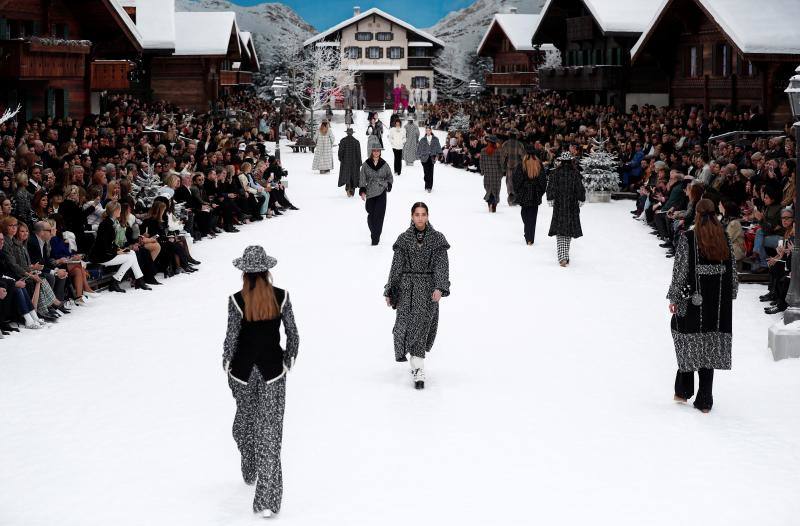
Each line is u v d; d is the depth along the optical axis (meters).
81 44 29.64
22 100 30.75
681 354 9.43
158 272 17.25
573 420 9.13
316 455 8.22
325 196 30.17
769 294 14.33
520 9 163.12
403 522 6.86
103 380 10.50
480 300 14.62
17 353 11.65
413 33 103.94
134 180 19.64
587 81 50.44
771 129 32.84
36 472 7.85
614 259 18.38
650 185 23.58
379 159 19.91
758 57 31.14
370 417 9.21
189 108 55.34
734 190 19.47
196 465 8.02
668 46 41.94
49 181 18.08
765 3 32.44
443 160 46.75
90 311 14.08
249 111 63.78
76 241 15.91
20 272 12.98
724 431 8.86
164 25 46.19
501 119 51.44
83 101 35.38
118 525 6.84
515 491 7.42
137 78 45.97
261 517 6.98
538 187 20.02
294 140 58.41
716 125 31.72
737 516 6.98
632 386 10.30
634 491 7.43
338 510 7.09
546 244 20.28
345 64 94.12
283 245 20.14
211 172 22.42
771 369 10.99
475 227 22.89
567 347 11.91
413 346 10.14
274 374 7.23
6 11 29.00
